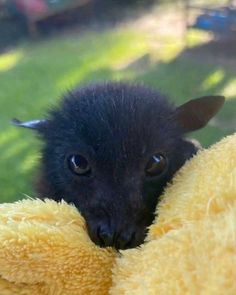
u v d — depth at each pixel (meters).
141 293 0.07
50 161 0.12
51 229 0.08
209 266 0.06
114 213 0.10
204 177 0.08
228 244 0.06
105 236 0.09
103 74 0.52
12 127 0.41
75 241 0.08
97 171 0.10
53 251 0.08
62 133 0.11
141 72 0.52
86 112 0.11
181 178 0.09
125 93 0.11
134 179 0.10
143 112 0.11
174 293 0.07
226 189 0.07
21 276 0.08
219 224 0.07
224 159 0.08
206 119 0.12
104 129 0.10
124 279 0.07
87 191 0.11
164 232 0.08
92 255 0.08
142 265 0.07
